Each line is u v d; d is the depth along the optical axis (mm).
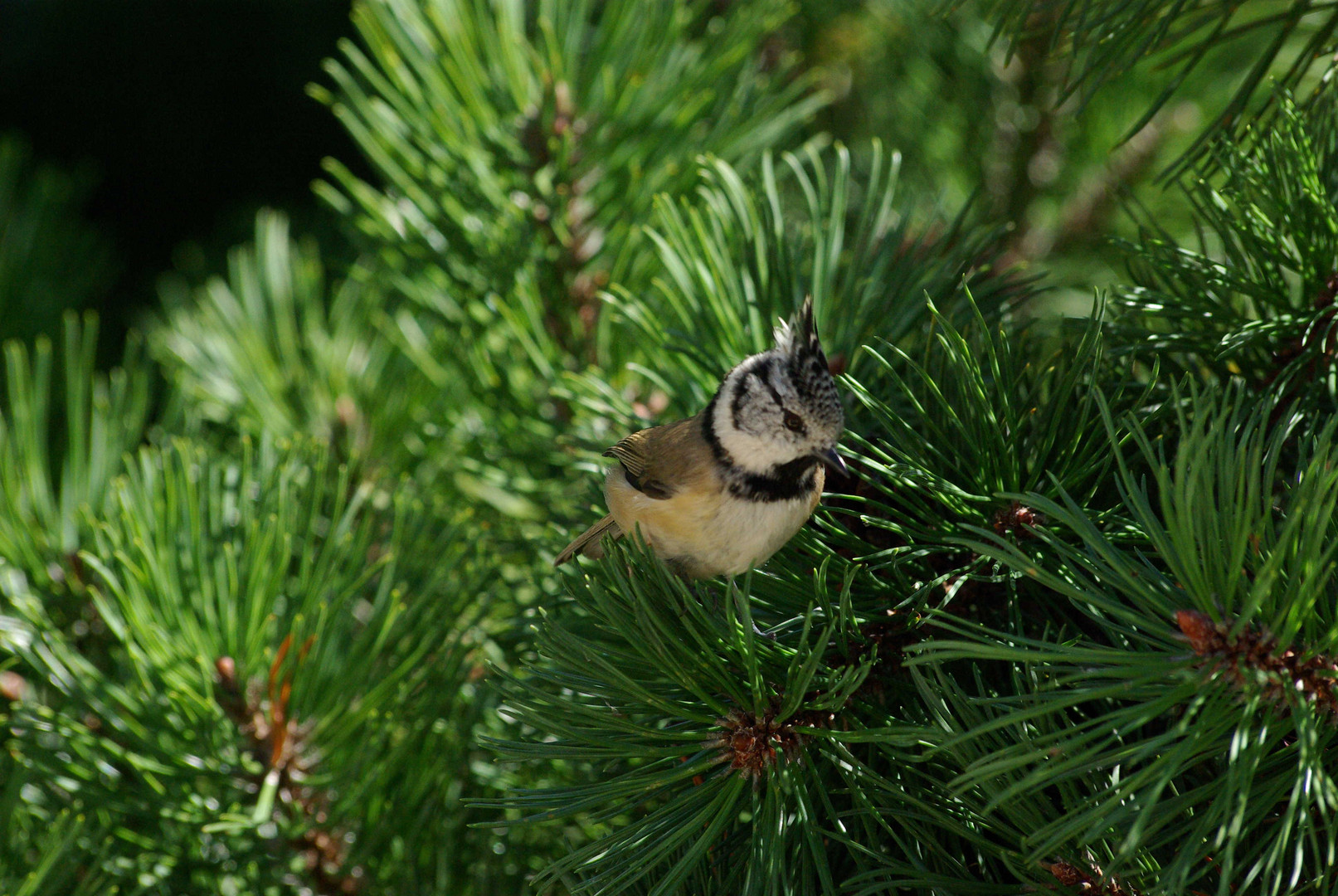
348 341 4219
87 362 4168
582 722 4020
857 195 4254
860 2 4281
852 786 4004
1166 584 3982
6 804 4059
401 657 4094
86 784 4074
